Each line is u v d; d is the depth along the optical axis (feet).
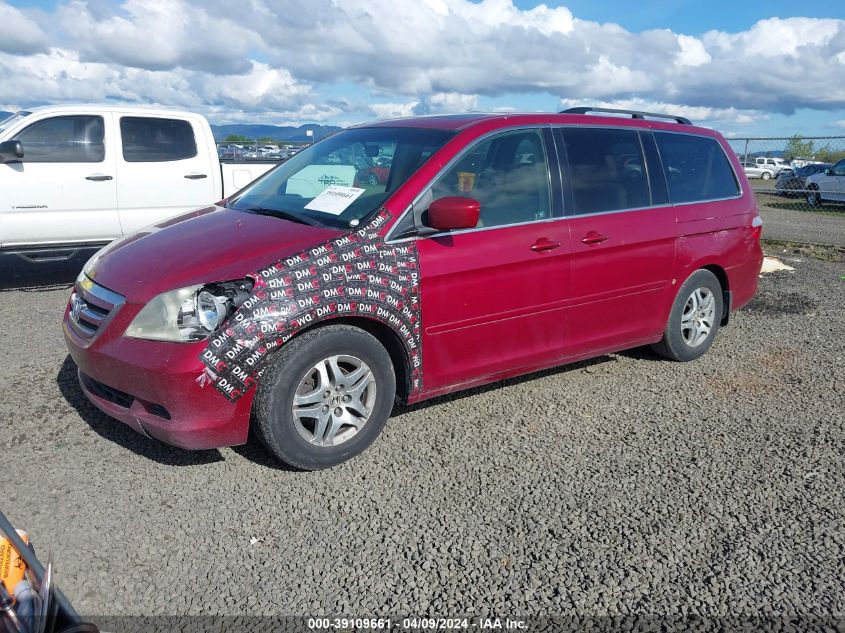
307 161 15.70
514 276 13.79
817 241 41.39
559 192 14.74
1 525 6.29
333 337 11.69
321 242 11.80
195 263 11.44
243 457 12.64
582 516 11.13
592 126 15.76
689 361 18.58
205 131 28.37
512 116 14.58
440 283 12.78
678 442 13.83
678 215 16.85
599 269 15.24
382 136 14.94
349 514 11.02
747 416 15.15
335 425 12.09
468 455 13.05
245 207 14.73
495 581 9.55
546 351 14.88
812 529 10.92
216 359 10.79
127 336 11.16
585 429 14.32
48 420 13.83
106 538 10.18
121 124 26.37
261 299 11.02
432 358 13.08
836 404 15.90
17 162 24.56
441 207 12.12
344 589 9.32
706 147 18.31
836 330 21.90
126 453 12.63
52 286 26.30
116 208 26.45
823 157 100.99
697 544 10.47
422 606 9.05
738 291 18.95
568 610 9.05
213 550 10.03
